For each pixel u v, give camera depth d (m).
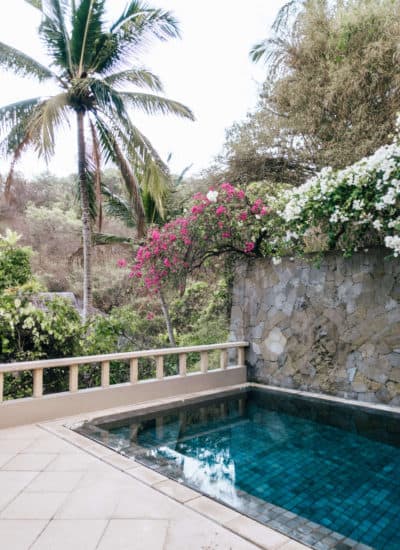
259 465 3.07
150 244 6.25
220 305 8.02
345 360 4.81
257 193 5.96
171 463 2.98
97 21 7.36
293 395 5.05
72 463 2.86
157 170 7.40
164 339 8.50
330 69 5.70
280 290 5.48
